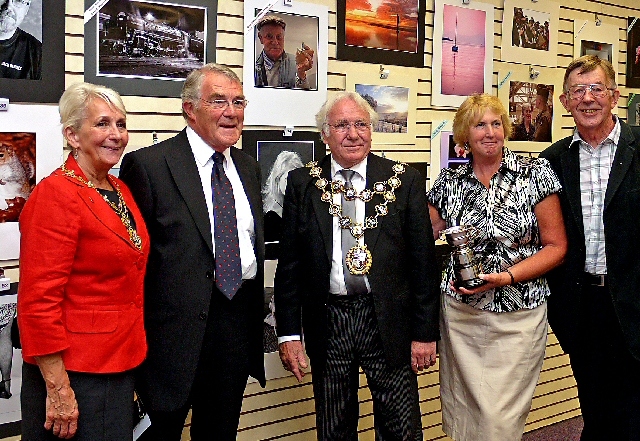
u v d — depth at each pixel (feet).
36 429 5.74
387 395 7.72
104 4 7.73
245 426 9.36
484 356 8.31
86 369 5.71
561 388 12.75
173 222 6.65
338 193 7.72
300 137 9.50
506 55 11.59
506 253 8.15
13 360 7.58
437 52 10.73
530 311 8.27
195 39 8.51
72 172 5.84
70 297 5.73
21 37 7.32
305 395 9.90
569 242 8.52
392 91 10.32
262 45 9.01
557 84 12.33
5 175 7.30
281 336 7.99
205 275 6.72
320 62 9.55
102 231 5.76
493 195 8.18
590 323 8.71
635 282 8.36
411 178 7.89
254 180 7.51
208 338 6.86
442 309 8.68
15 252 7.45
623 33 13.21
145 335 6.44
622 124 8.52
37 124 7.47
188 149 7.01
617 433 9.04
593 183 8.50
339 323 7.58
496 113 8.05
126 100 8.07
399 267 7.66
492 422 8.14
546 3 12.00
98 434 5.81
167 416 6.80
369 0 9.99
